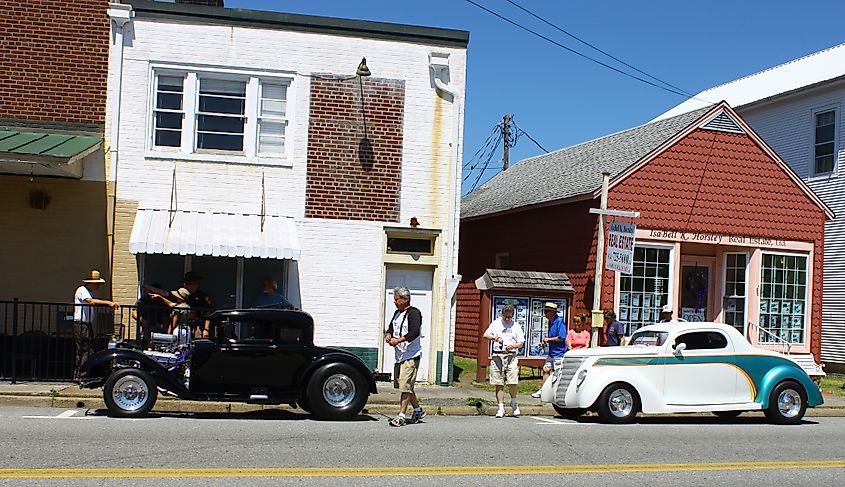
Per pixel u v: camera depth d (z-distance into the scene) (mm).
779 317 20812
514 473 8984
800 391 14328
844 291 24047
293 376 12758
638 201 19766
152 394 12461
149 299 15805
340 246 17422
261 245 16062
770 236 20734
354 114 17562
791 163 26297
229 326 12711
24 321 15289
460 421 13508
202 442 10281
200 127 17172
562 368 14414
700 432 12836
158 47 16922
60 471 8312
